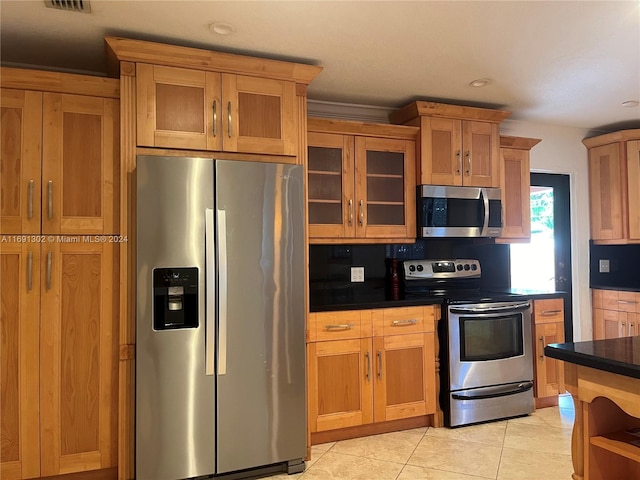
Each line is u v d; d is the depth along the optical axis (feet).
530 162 14.07
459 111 11.71
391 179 11.51
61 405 7.91
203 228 8.00
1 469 7.63
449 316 10.73
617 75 10.25
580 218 14.73
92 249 8.12
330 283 12.00
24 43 8.47
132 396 8.00
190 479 8.02
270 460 8.38
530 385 11.49
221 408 8.04
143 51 8.02
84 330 8.05
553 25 7.93
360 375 10.05
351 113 12.30
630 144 13.70
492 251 13.88
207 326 7.93
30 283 7.80
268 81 8.94
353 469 8.72
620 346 6.09
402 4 7.19
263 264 8.37
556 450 9.46
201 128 8.43
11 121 7.80
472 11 7.42
